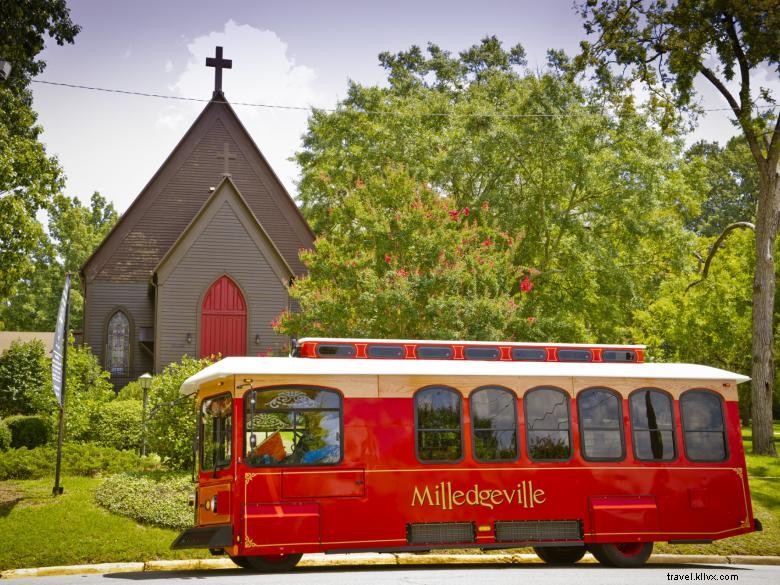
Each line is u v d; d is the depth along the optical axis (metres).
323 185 35.94
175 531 15.07
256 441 12.31
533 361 14.43
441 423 13.27
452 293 21.97
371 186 24.30
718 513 14.37
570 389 14.09
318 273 23.88
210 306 34.91
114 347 37.00
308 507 12.32
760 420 25.77
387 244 22.98
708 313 35.28
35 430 24.05
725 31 26.25
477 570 12.90
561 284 33.88
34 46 26.34
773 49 24.83
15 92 26.11
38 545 13.72
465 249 23.45
